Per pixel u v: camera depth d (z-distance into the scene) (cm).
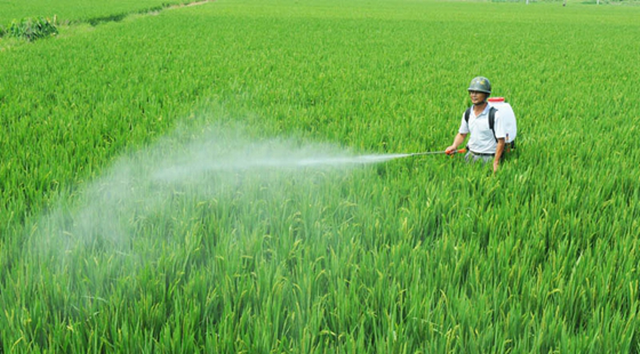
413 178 589
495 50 2073
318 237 422
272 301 332
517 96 1105
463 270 393
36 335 306
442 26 3500
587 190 550
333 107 965
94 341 290
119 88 1102
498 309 333
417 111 920
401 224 448
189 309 324
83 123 802
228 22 3272
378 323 323
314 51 1914
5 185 534
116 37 2175
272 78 1271
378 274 364
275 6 5797
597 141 730
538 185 566
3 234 427
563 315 337
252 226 461
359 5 6744
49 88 1090
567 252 421
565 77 1399
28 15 3033
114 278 362
